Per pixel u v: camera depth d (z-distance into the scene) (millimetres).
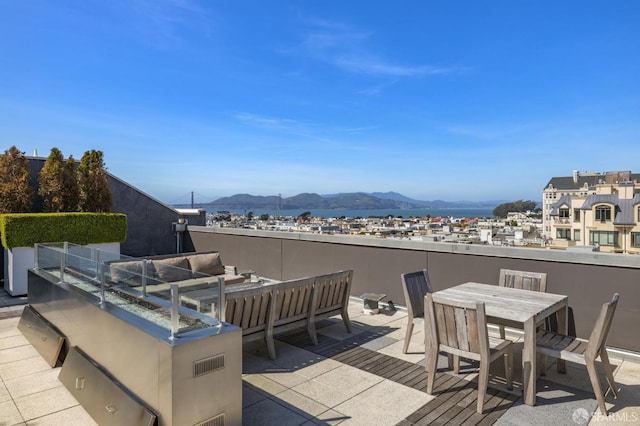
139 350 2199
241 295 3215
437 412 2527
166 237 9992
